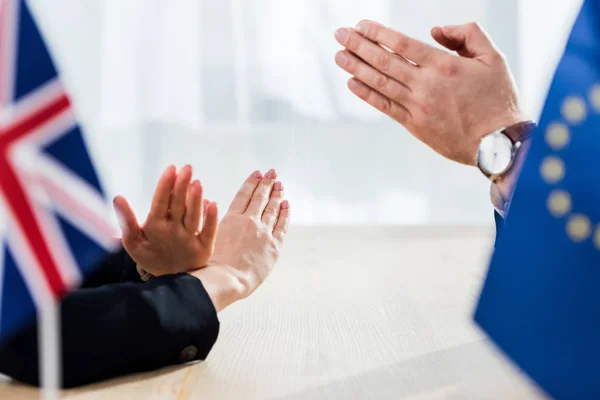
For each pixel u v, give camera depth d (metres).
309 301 1.76
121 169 3.82
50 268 0.79
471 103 1.17
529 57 3.94
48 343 0.78
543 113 0.79
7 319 0.78
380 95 1.22
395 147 3.92
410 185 3.94
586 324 0.77
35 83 0.79
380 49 1.19
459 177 3.94
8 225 0.78
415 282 2.05
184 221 1.20
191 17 3.79
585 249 0.77
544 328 0.78
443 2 3.89
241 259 1.30
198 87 3.84
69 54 3.74
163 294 1.13
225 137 3.87
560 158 0.79
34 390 1.07
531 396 1.05
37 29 0.80
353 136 3.90
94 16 3.75
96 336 1.06
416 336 1.40
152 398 1.04
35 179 0.79
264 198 1.41
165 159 3.85
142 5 3.78
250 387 1.09
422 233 3.55
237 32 3.81
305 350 1.30
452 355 1.26
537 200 0.79
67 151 0.80
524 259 0.79
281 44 3.83
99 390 1.07
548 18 3.91
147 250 1.23
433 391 1.08
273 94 3.86
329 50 3.84
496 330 0.79
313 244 3.10
